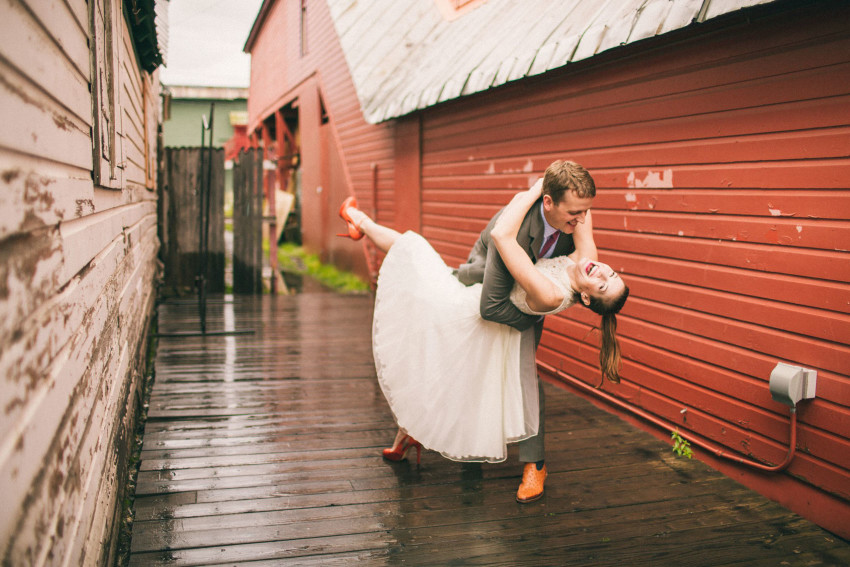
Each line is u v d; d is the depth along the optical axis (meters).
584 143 4.37
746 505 2.98
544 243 2.70
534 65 4.25
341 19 9.34
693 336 3.49
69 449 1.54
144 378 4.81
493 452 2.87
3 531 0.99
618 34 3.48
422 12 8.51
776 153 2.93
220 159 8.94
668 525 2.79
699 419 3.47
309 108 13.02
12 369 1.07
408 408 2.96
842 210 2.62
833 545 2.64
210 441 3.68
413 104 6.34
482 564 2.48
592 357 4.46
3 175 1.05
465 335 2.85
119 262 3.20
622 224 4.02
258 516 2.82
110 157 2.72
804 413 2.83
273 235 9.28
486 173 5.82
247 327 6.81
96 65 2.27
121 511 2.73
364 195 9.72
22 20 1.23
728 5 2.80
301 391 4.64
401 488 3.13
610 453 3.57
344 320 7.25
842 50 2.61
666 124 3.61
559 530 2.74
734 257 3.18
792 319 2.87
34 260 1.26
